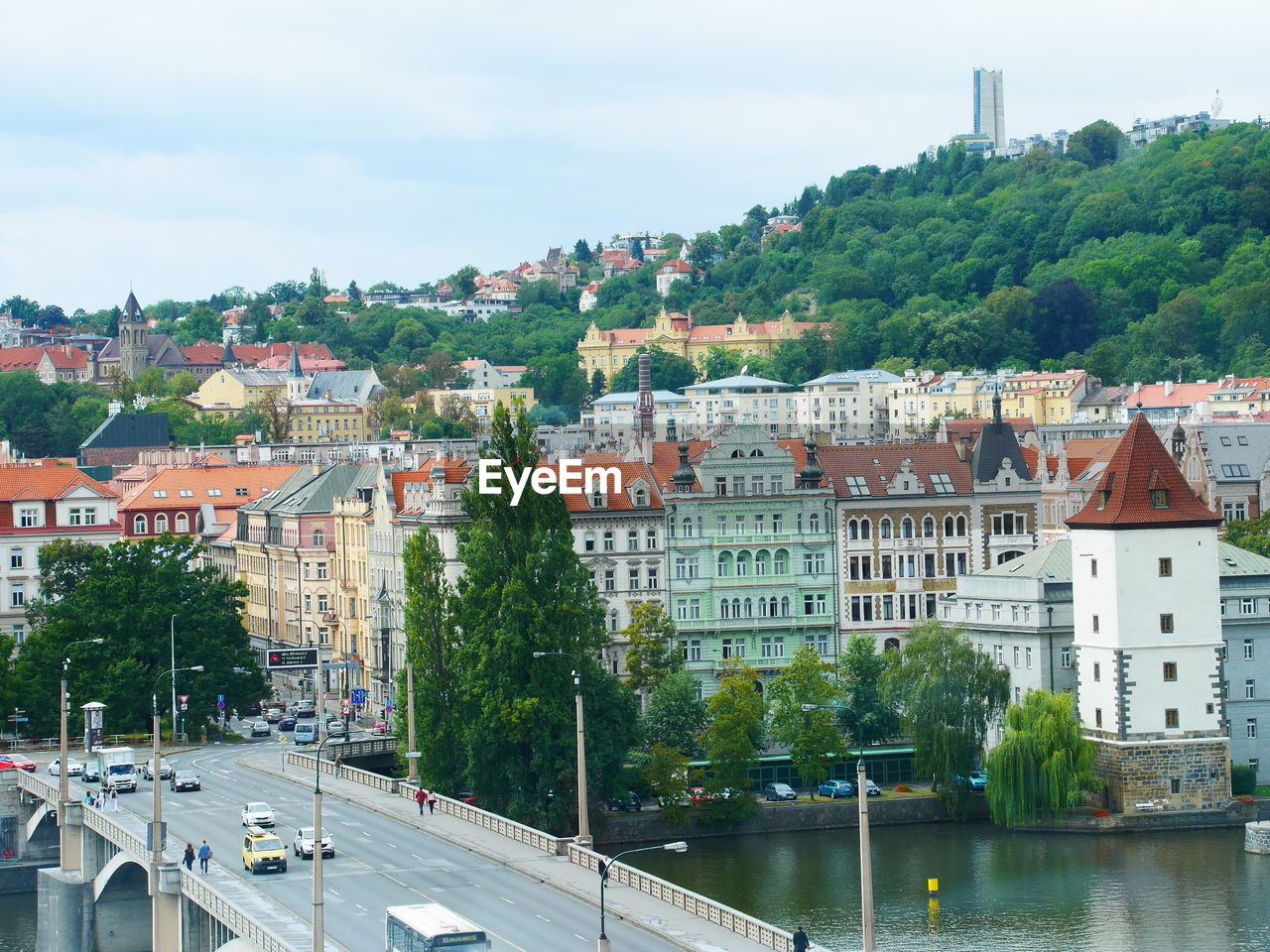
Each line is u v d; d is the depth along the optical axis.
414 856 170.62
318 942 131.62
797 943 129.25
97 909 190.25
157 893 162.75
